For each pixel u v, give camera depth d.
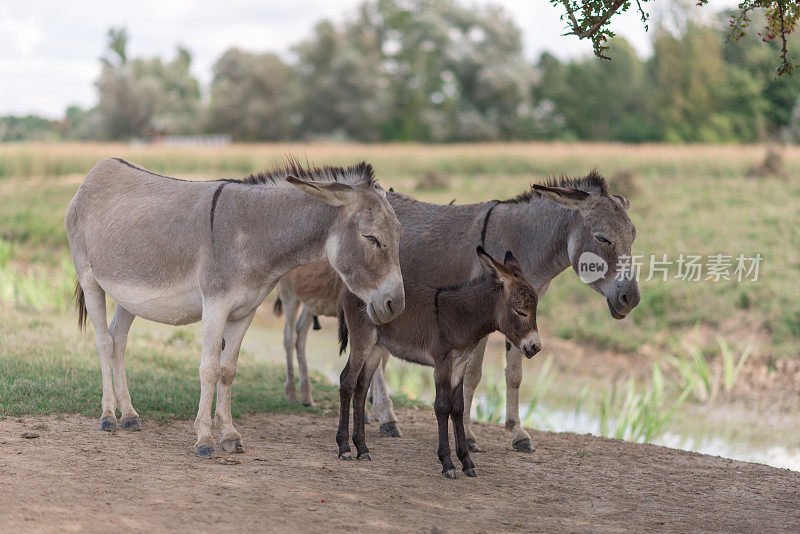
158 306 5.78
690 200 20.53
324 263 7.21
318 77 85.06
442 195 25.19
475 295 5.39
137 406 6.70
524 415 9.91
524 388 11.37
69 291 13.58
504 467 5.98
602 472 6.04
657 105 64.88
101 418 5.99
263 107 83.31
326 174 5.53
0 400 6.41
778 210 18.77
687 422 10.00
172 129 87.88
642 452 6.89
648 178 25.38
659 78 64.75
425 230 6.55
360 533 4.11
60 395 6.78
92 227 6.05
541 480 5.65
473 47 82.50
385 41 91.94
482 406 10.06
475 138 79.88
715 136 51.19
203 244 5.53
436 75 85.19
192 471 5.05
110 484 4.61
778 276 14.41
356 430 5.85
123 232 5.82
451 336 5.45
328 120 84.94
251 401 7.54
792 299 13.25
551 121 81.12
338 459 5.77
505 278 5.27
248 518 4.21
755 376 11.53
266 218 5.49
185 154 36.41
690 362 12.05
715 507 5.23
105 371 6.07
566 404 10.59
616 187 21.45
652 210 19.58
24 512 4.01
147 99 94.31
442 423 5.50
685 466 6.45
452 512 4.66
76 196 6.26
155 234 5.69
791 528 4.82
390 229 5.25
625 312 5.75
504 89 79.75
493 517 4.62
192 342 10.81
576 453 6.66
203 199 5.66
